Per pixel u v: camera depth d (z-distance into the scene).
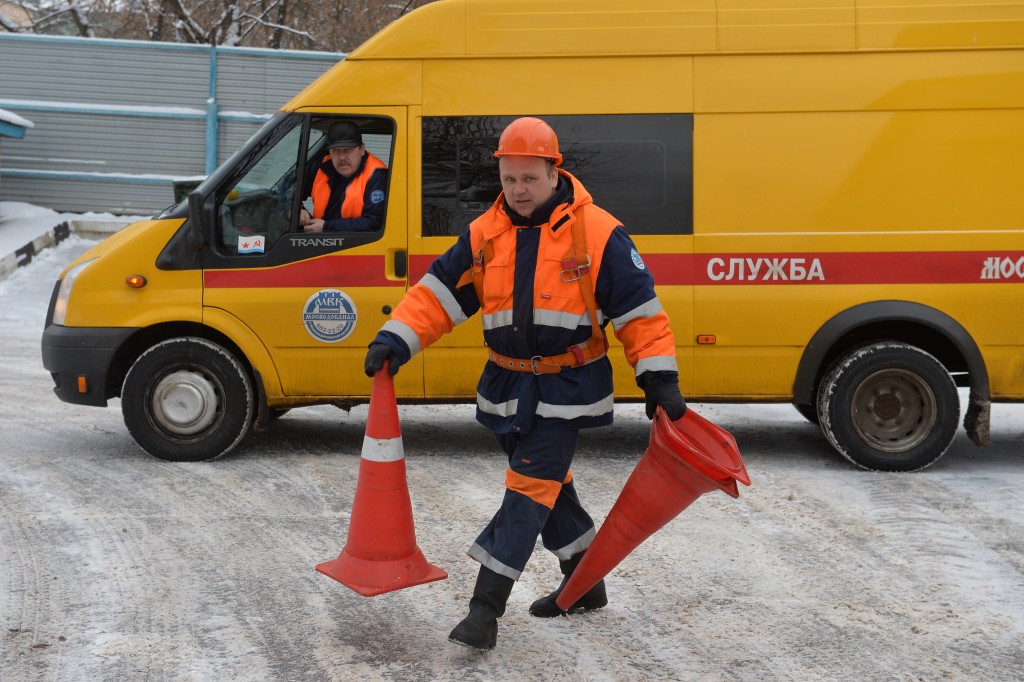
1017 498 5.82
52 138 19.11
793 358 6.45
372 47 6.53
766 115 6.40
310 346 6.53
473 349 6.48
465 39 6.49
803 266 6.40
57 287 6.84
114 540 4.97
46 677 3.48
